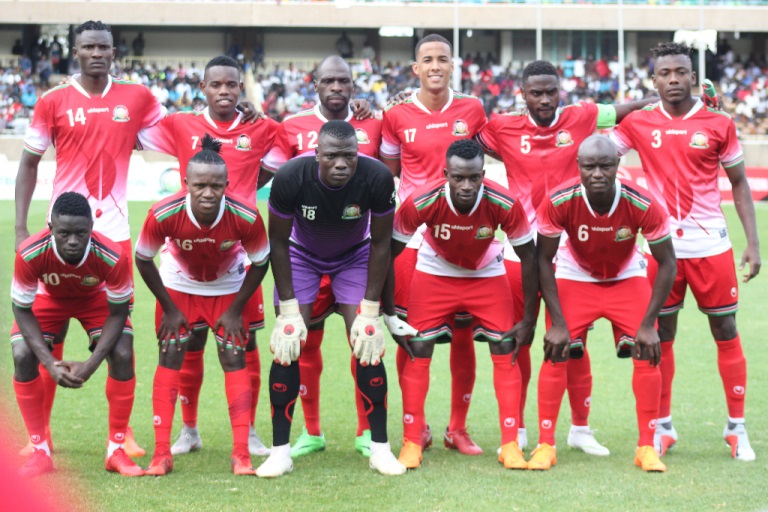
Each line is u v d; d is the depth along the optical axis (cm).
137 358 819
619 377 762
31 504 142
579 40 3556
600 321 1021
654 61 568
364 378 503
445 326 534
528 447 570
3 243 1491
